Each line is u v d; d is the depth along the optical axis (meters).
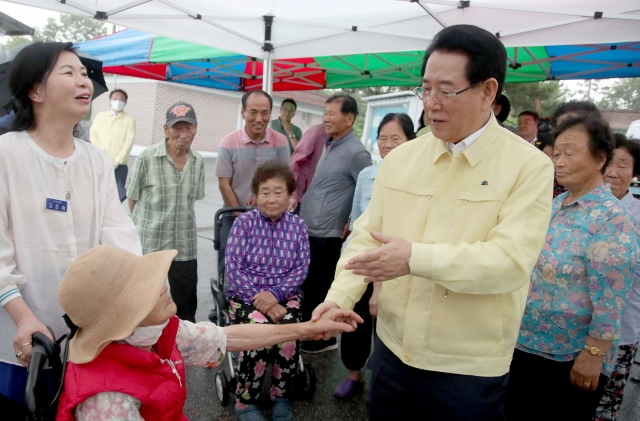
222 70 8.08
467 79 1.29
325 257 3.44
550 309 1.93
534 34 3.92
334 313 1.67
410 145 1.64
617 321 1.76
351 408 2.87
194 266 3.54
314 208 3.44
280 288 2.76
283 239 2.87
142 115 17.66
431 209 1.49
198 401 2.83
